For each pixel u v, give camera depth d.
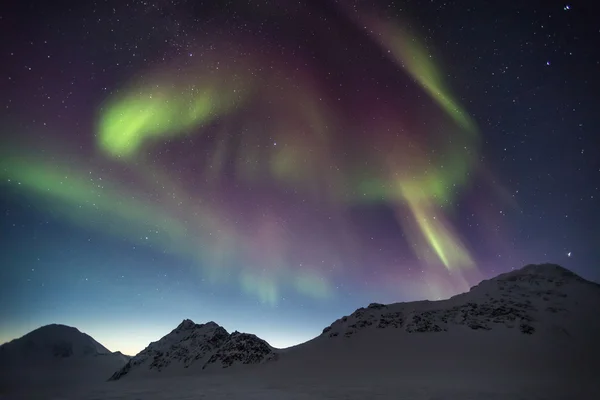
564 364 66.12
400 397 43.34
